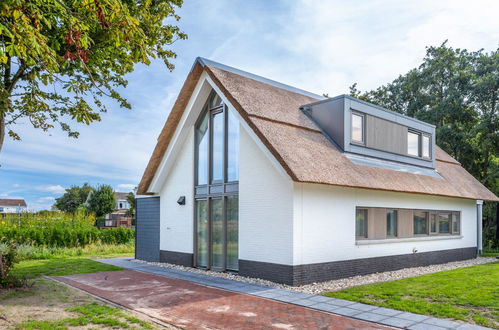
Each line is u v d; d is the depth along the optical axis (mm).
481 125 23312
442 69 27156
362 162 13383
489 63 25750
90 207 45031
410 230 14875
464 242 17938
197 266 14180
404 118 16312
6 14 6145
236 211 12719
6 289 9586
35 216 24891
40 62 7785
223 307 8172
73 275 12344
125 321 7055
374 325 6883
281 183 10953
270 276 11070
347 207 12148
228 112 13414
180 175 15211
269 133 11023
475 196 17281
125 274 12578
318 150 11984
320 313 7691
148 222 16875
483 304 8125
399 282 10828
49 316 7305
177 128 14703
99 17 7102
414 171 15836
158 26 10875
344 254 11914
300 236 10688
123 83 11844
